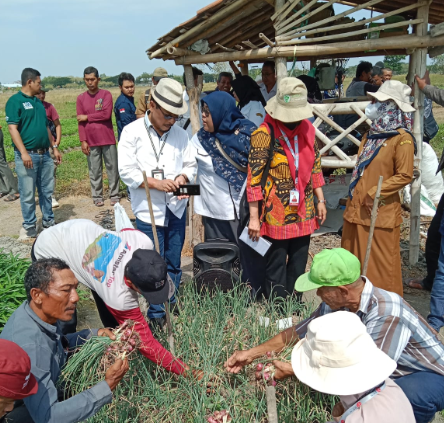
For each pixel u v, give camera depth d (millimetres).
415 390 2547
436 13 6000
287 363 2789
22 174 6859
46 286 2498
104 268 2963
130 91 8117
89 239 3150
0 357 2094
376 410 2162
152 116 4020
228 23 5453
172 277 4473
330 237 6711
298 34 5098
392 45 5070
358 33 5090
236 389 3168
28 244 6879
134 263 2764
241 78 5930
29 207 7035
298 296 4359
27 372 2164
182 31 5547
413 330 2531
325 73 7270
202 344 3357
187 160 4340
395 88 3945
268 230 4074
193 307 3934
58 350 2865
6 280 4801
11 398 2143
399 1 5418
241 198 4219
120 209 3689
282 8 5031
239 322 3703
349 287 2521
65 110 43344
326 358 2123
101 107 8180
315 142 4180
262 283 4480
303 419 2830
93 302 5113
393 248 4191
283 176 3943
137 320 2998
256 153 3887
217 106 4305
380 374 2098
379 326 2498
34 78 6648
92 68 7973
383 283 4273
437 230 4762
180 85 3883
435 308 3941
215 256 4309
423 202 7238
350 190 4410
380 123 4074
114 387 2672
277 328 3645
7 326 2600
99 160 8617
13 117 6574
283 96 3676
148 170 4152
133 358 3186
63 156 15188
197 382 3064
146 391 3014
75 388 2838
